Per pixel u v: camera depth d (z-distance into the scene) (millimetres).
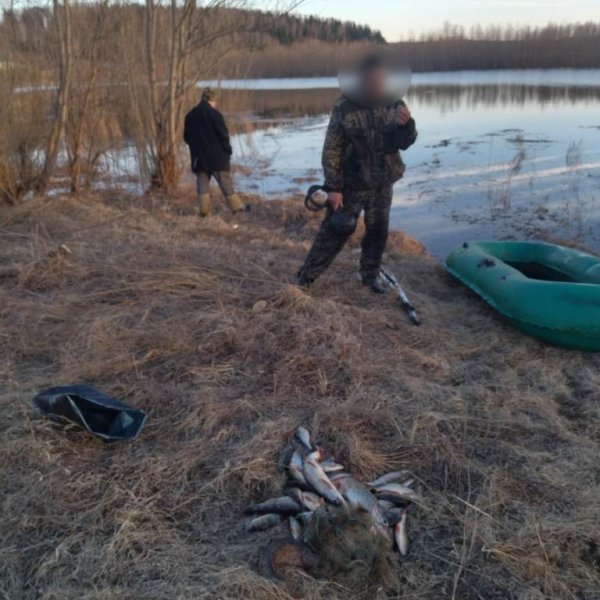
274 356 4141
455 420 3574
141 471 3104
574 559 2662
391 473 3145
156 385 3861
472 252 5840
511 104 25250
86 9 9242
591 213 9242
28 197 8703
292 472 3066
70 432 3414
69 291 5215
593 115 20344
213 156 8617
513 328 4855
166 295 5051
